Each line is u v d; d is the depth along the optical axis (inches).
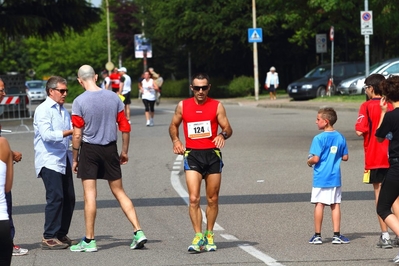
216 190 778.2
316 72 3597.4
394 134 694.5
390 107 775.7
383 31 3604.8
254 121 2474.2
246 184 1225.4
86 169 797.2
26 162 1606.8
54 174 815.1
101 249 802.8
